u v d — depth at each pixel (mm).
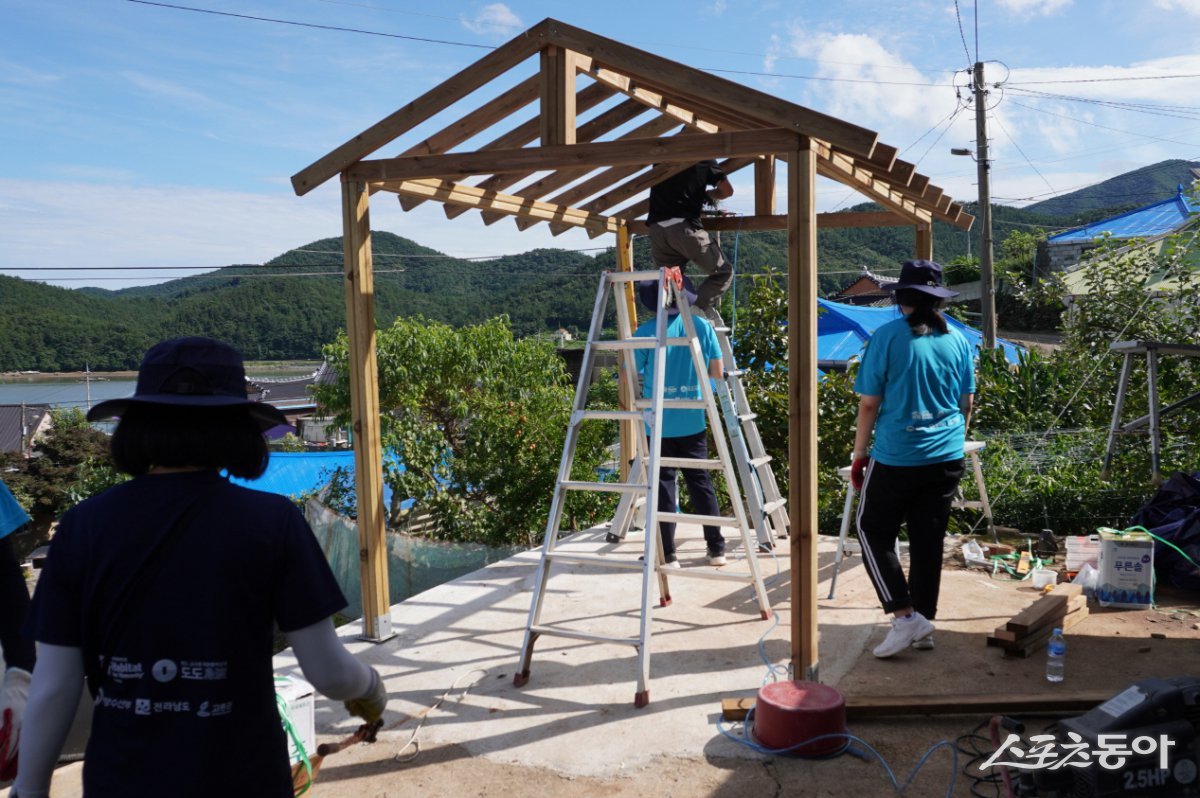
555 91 4012
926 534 4074
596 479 9641
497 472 10016
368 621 4574
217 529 1555
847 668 3992
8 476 20578
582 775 3145
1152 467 6660
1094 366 9297
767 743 3246
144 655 1511
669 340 4562
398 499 10516
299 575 1594
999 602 4918
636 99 4445
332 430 11703
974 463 6168
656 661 4176
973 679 3818
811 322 3559
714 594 5195
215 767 1494
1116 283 10680
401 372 10273
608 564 3855
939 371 3930
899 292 4008
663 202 5609
